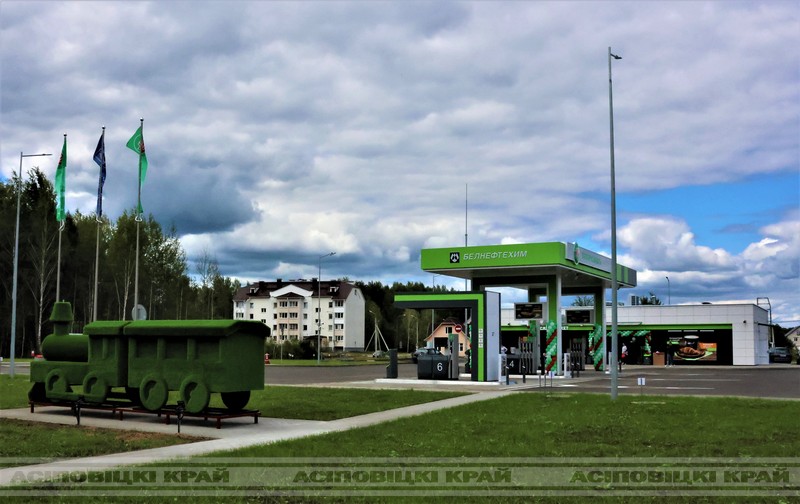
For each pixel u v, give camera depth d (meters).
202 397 15.85
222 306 124.38
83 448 12.41
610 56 24.23
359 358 87.19
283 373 45.44
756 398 23.41
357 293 139.75
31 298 75.19
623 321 70.25
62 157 41.22
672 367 59.84
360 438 13.58
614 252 23.17
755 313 67.06
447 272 41.75
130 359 17.16
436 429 14.99
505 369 32.09
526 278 40.94
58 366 18.50
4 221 72.69
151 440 13.59
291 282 143.62
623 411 18.86
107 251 84.12
